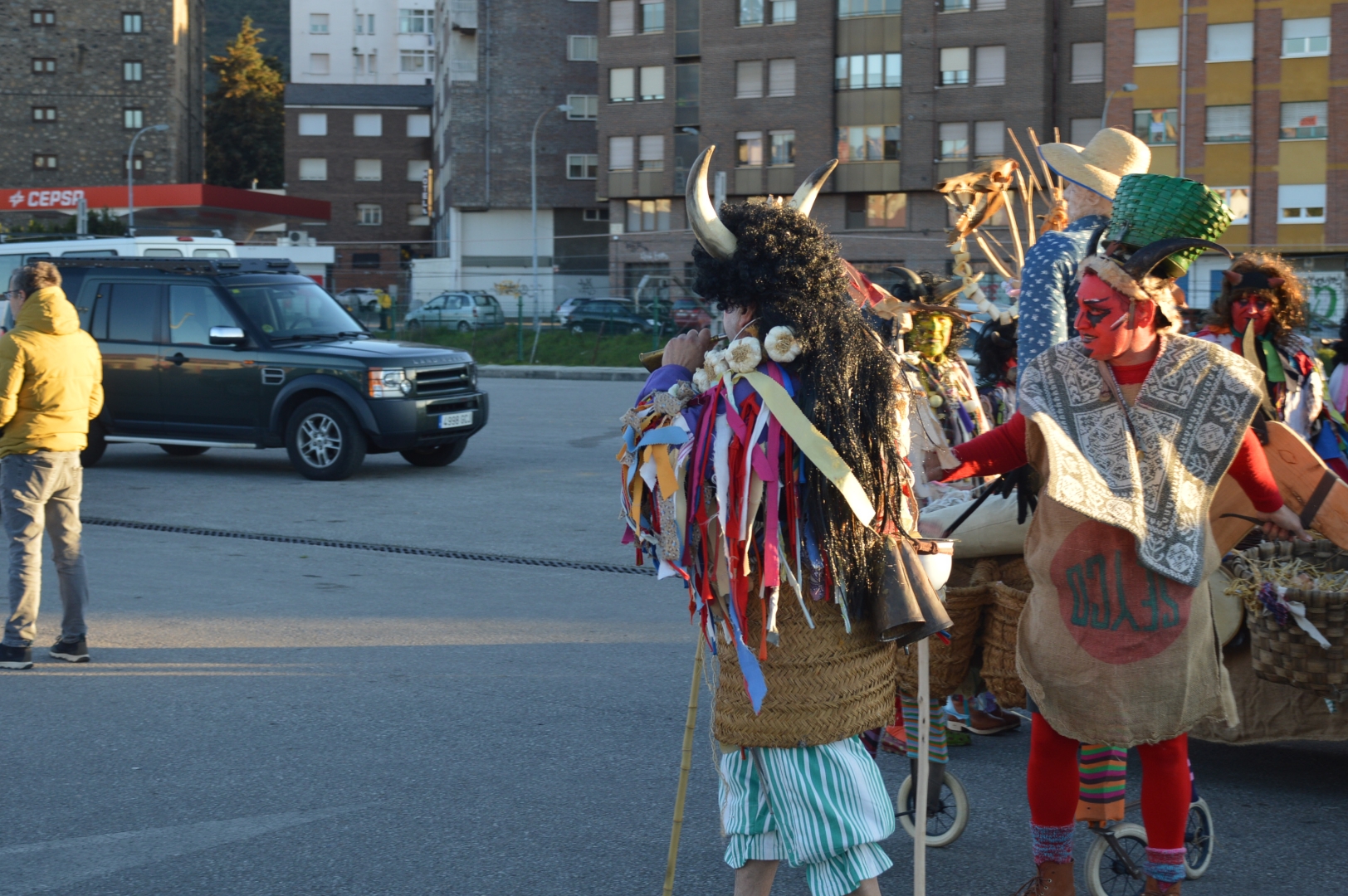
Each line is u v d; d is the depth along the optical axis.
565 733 5.14
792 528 2.80
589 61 69.62
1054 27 51.97
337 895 3.73
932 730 4.03
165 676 5.94
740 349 2.79
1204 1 45.84
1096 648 3.14
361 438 12.52
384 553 8.89
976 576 4.09
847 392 2.81
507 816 4.31
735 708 2.90
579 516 10.41
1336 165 44.78
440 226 80.56
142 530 9.82
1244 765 4.86
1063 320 3.73
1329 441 4.84
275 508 10.88
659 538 2.88
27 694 5.67
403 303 48.22
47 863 3.94
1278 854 4.03
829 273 2.85
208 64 108.31
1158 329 3.14
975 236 5.04
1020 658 3.29
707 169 2.84
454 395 13.13
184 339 13.12
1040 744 3.36
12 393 5.87
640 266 59.34
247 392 12.82
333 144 86.50
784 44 55.28
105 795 4.50
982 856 4.04
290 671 6.01
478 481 12.48
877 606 2.88
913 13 52.97
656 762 4.83
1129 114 47.16
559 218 70.12
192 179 86.19
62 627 6.18
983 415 4.62
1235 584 4.03
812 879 2.92
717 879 3.85
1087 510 3.02
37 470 5.99
